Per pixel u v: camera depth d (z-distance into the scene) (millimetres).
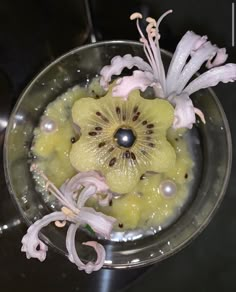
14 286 168
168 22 171
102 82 146
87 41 171
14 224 167
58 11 169
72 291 168
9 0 168
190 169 159
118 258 156
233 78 147
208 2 172
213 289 173
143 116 146
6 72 169
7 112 167
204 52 146
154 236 159
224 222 173
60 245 152
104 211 156
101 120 147
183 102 143
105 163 146
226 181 155
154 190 157
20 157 157
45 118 159
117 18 171
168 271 173
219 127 154
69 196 145
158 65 146
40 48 169
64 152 159
